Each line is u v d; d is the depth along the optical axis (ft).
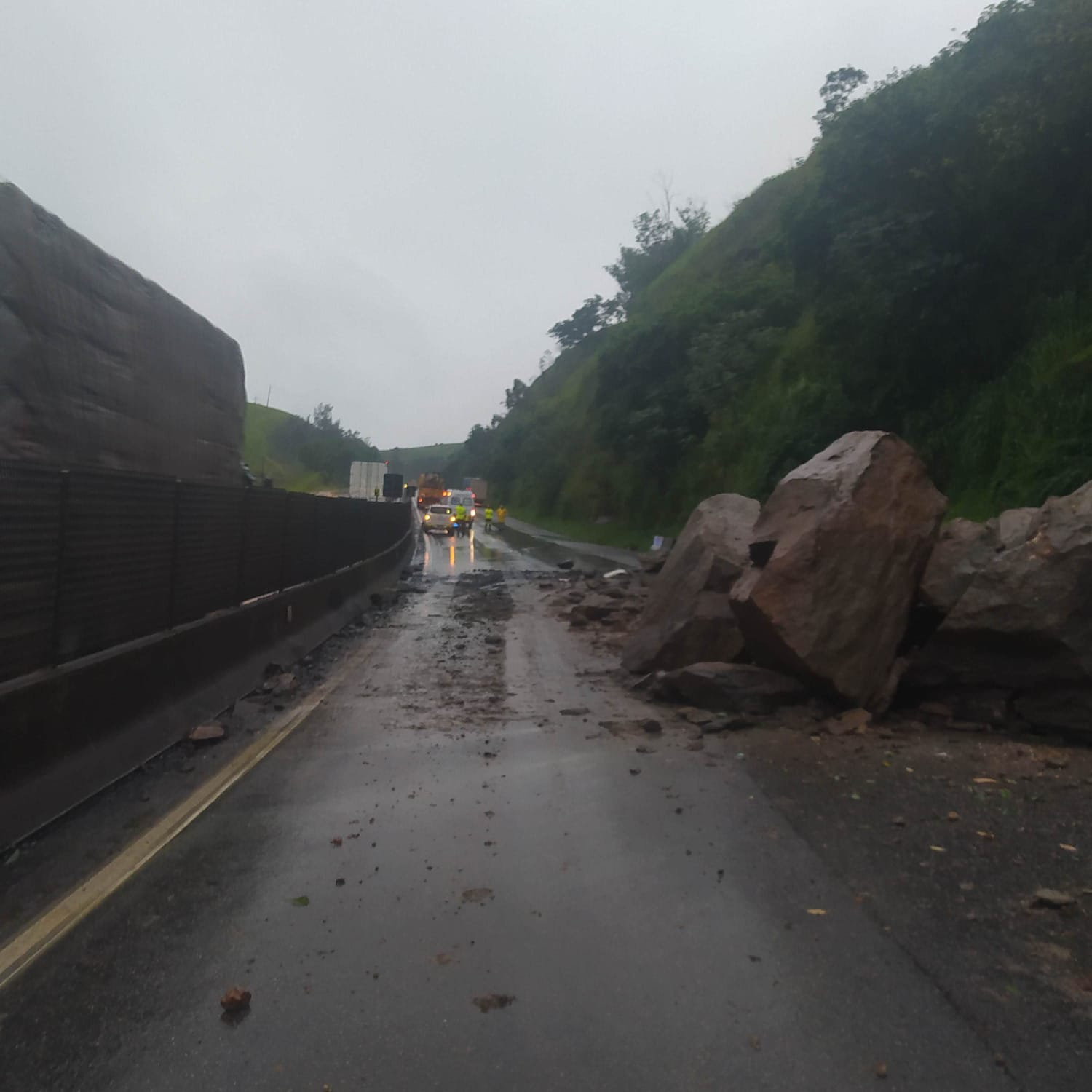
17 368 26.76
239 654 35.22
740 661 35.37
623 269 302.25
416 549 129.08
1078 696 27.02
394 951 15.26
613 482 192.54
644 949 15.24
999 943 15.17
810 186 92.68
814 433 97.40
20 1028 13.09
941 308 79.56
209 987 14.15
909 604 30.58
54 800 21.17
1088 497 28.09
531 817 21.58
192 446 39.99
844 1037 12.68
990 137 72.02
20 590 21.12
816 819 21.01
